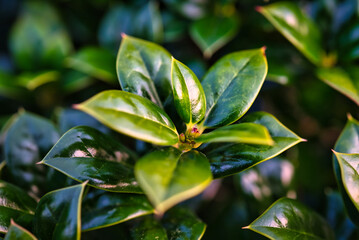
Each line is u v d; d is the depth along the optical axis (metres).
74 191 0.31
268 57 0.44
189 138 0.33
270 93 0.47
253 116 0.34
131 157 0.35
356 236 0.39
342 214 0.40
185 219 0.36
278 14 0.40
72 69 0.47
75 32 0.51
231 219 0.42
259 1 0.45
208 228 0.42
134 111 0.30
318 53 0.42
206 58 0.47
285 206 0.35
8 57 0.50
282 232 0.34
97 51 0.44
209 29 0.43
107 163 0.33
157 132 0.30
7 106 0.49
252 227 0.33
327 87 0.44
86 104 0.29
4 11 0.57
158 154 0.30
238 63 0.34
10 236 0.31
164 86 0.34
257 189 0.39
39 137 0.38
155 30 0.44
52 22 0.49
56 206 0.32
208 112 0.34
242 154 0.33
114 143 0.35
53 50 0.47
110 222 0.32
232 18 0.44
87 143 0.33
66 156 0.32
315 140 0.48
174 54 0.46
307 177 0.45
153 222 0.36
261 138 0.29
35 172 0.37
